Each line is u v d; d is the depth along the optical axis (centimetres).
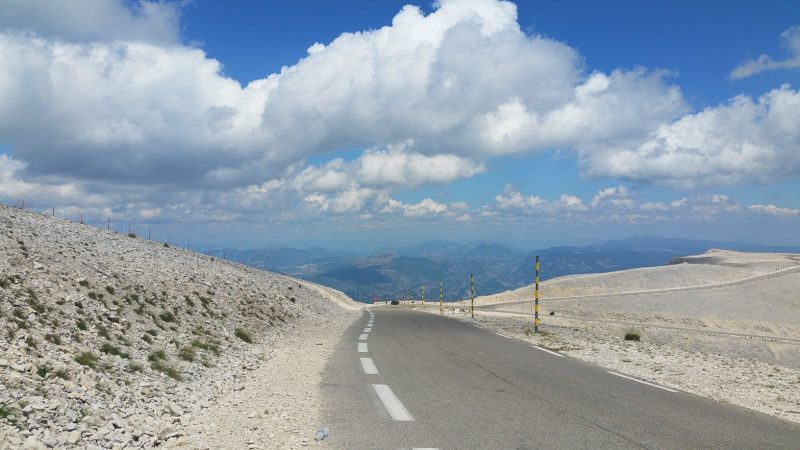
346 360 1399
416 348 1692
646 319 9925
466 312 6856
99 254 1944
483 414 785
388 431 687
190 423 730
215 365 1222
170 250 3188
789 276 12744
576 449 612
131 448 603
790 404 1006
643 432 693
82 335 1082
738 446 640
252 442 638
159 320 1489
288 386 1022
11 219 2039
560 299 11638
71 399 723
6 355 817
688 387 1112
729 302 10794
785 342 7038
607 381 1105
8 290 1153
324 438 652
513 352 1603
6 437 553
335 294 7775
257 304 2483
